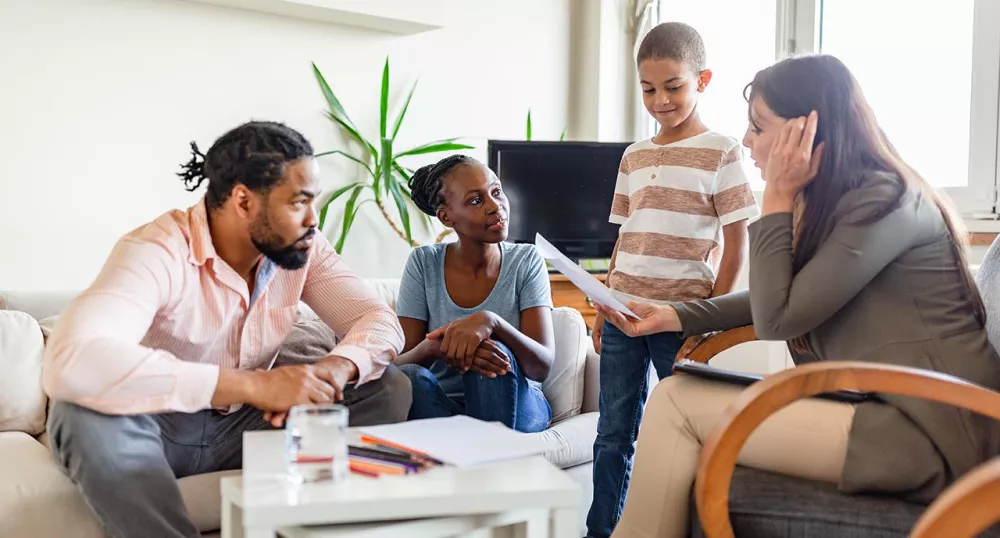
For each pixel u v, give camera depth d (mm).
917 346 1465
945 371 1444
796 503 1387
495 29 4230
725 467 1281
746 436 1273
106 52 3309
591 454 2354
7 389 1985
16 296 2324
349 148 3877
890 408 1462
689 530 1575
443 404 2070
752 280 1562
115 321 1542
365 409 1854
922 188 1524
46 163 3207
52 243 3225
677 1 4289
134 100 3369
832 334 1545
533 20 4348
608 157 3654
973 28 3006
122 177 3354
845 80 1562
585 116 4441
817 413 1509
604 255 3660
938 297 1480
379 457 1275
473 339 2031
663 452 1569
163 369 1481
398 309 2404
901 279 1487
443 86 4102
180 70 3459
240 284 1797
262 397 1523
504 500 1138
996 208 2945
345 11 3600
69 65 3238
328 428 1184
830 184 1519
